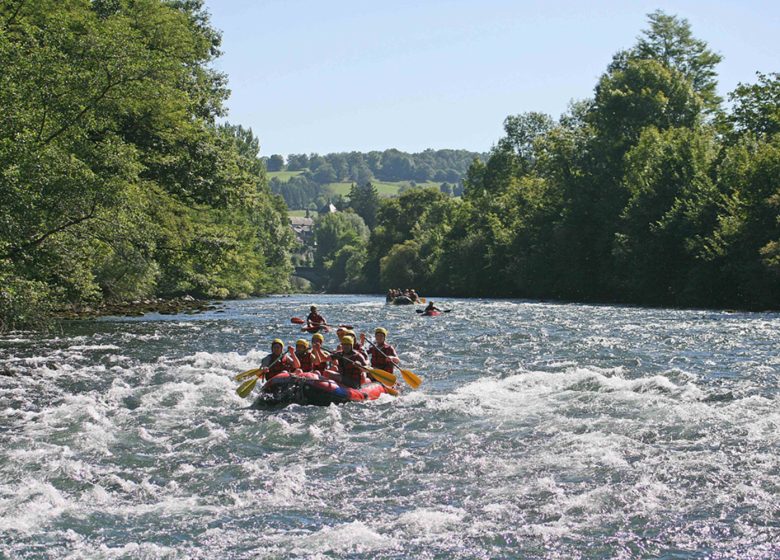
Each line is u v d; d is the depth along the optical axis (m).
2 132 25.00
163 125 40.47
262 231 114.81
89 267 38.06
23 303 26.42
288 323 37.56
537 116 103.94
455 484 10.25
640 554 7.94
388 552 8.09
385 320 39.91
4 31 27.92
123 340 28.16
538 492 9.79
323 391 15.54
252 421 14.07
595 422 13.11
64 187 25.22
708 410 13.68
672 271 54.53
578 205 67.38
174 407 15.41
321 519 9.12
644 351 23.48
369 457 11.64
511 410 14.49
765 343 25.25
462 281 89.38
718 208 50.72
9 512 9.26
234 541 8.45
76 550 8.23
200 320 39.22
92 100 27.98
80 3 35.62
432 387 17.88
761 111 60.28
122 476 10.79
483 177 107.69
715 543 8.15
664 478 10.13
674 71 69.56
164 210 39.72
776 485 9.73
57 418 14.22
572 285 68.12
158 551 8.16
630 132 67.94
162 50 40.44
